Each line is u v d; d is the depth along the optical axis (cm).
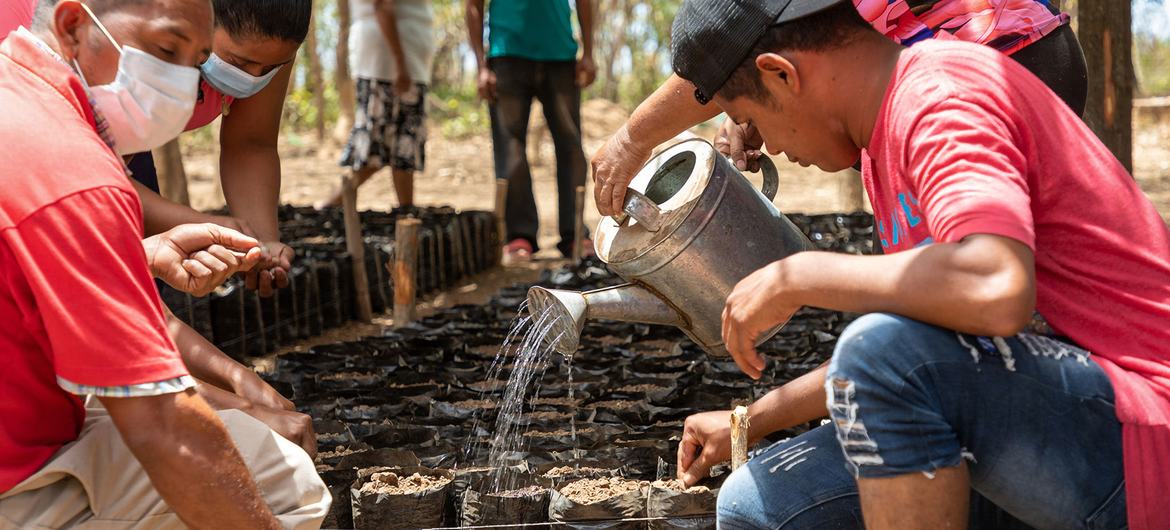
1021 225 159
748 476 209
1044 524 182
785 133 196
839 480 202
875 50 185
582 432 298
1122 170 183
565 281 473
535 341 251
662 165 249
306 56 1850
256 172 305
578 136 625
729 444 236
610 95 1897
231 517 181
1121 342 177
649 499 242
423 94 652
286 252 291
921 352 171
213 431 179
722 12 188
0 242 167
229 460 180
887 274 168
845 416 174
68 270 166
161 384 172
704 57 192
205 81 254
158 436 174
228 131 306
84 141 172
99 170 171
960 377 172
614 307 241
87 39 179
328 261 489
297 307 462
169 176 582
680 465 247
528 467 270
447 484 252
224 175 307
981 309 158
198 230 219
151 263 216
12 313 175
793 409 229
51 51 177
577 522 242
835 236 579
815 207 934
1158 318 176
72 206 167
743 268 236
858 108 186
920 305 164
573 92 619
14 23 235
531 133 1321
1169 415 172
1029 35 252
